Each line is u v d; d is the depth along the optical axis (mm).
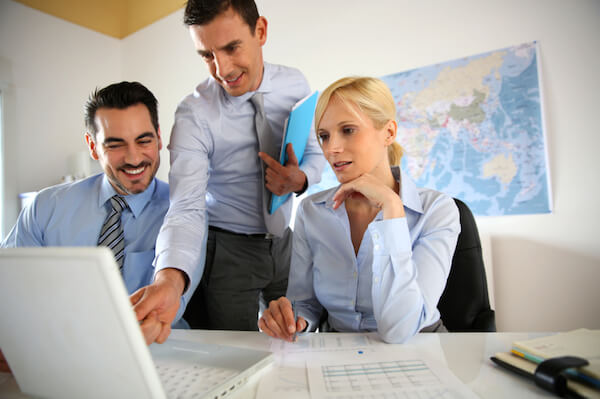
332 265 1010
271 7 2885
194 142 1272
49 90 3203
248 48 1133
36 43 3135
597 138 1907
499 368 579
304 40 2736
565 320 1959
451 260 979
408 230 882
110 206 1298
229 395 536
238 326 1391
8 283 448
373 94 920
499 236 2123
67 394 505
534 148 2027
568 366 483
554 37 1999
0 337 512
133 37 3613
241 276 1406
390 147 1108
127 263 1258
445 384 530
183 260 941
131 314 409
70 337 448
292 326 771
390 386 533
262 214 1428
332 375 584
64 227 1281
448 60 2252
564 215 1971
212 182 1429
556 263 1984
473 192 2176
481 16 2168
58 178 3225
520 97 2061
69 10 3324
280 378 584
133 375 434
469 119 2186
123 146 1175
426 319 778
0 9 2934
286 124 1180
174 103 3326
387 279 775
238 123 1338
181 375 577
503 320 2098
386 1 2447
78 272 396
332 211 1021
